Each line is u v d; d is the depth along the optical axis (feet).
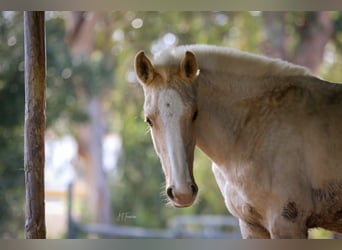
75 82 84.79
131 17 94.17
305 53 88.99
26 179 24.62
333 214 24.98
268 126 24.93
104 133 101.60
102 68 87.66
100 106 99.96
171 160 22.16
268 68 25.80
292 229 24.30
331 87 25.76
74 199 103.76
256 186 24.66
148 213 100.07
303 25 89.40
